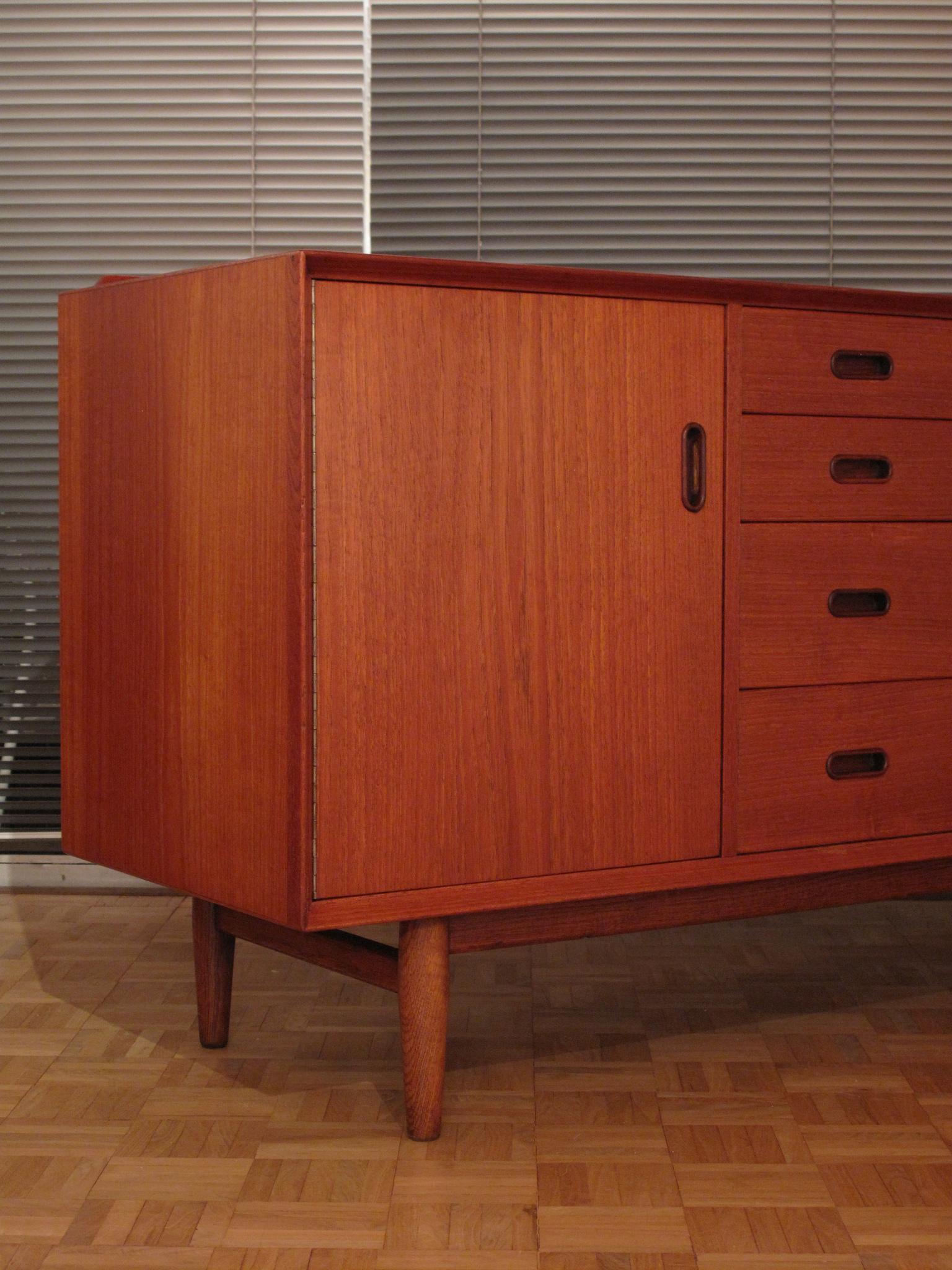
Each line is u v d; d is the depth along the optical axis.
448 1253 1.37
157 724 1.72
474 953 2.37
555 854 1.67
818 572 1.81
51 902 2.69
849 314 1.81
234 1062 1.87
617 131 2.72
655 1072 1.84
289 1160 1.58
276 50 2.70
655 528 1.70
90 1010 2.07
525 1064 1.87
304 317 1.48
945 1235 1.41
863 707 1.86
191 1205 1.47
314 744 1.53
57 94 2.71
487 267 1.58
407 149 2.73
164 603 1.69
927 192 2.75
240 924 1.87
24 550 2.78
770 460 1.77
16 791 2.80
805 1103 1.74
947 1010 2.09
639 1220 1.44
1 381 2.75
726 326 1.73
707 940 2.46
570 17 2.70
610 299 1.66
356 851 1.56
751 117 2.72
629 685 1.70
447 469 1.58
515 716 1.64
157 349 1.68
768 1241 1.40
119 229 2.73
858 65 2.72
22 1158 1.58
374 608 1.55
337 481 1.52
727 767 1.77
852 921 2.58
